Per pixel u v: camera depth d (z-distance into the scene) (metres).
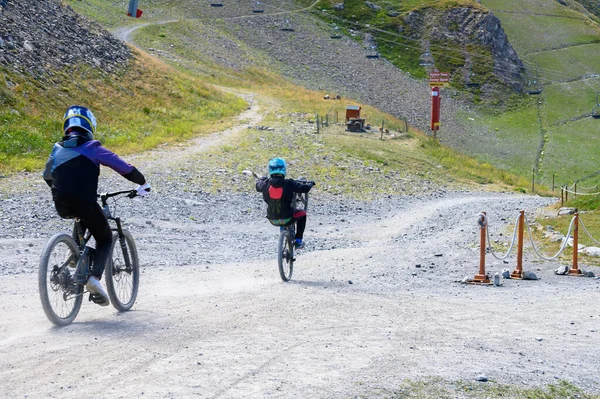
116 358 4.95
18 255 13.05
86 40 51.59
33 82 39.50
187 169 31.33
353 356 5.24
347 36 125.31
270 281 10.54
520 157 86.06
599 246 15.47
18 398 4.02
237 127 46.28
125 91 46.78
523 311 8.19
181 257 13.92
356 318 7.03
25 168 28.50
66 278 6.29
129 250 7.46
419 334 6.31
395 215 24.78
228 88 70.75
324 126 49.22
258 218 22.42
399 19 129.62
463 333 6.51
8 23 44.91
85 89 43.22
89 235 6.67
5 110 34.75
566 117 107.19
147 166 31.33
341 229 21.22
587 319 7.66
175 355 5.08
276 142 41.19
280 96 67.50
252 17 124.69
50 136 34.69
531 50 136.12
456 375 4.85
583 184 75.75
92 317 6.79
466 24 128.38
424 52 122.94
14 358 4.93
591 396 4.71
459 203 28.58
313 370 4.76
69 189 6.15
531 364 5.37
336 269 12.73
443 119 99.25
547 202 28.95
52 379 4.41
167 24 107.25
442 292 10.17
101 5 108.56
